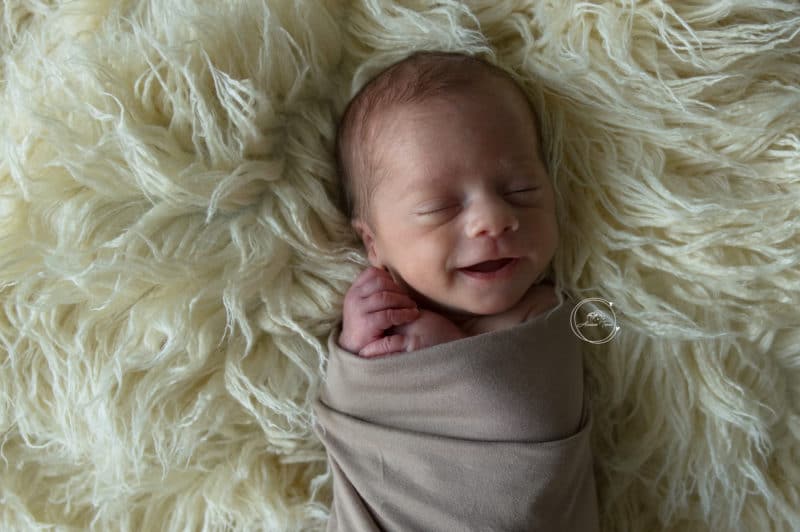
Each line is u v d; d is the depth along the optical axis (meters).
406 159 0.72
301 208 0.79
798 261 0.75
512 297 0.74
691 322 0.76
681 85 0.77
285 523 0.81
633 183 0.77
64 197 0.77
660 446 0.80
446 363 0.71
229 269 0.77
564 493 0.73
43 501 0.86
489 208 0.70
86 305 0.78
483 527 0.70
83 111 0.76
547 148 0.80
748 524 0.80
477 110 0.72
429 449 0.72
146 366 0.77
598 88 0.78
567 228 0.80
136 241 0.75
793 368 0.79
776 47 0.78
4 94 0.84
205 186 0.76
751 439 0.78
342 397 0.75
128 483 0.81
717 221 0.75
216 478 0.82
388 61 0.83
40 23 0.87
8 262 0.76
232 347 0.79
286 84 0.80
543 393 0.72
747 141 0.77
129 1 0.84
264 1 0.78
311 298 0.80
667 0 0.77
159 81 0.75
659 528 0.83
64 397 0.80
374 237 0.78
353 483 0.75
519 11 0.82
